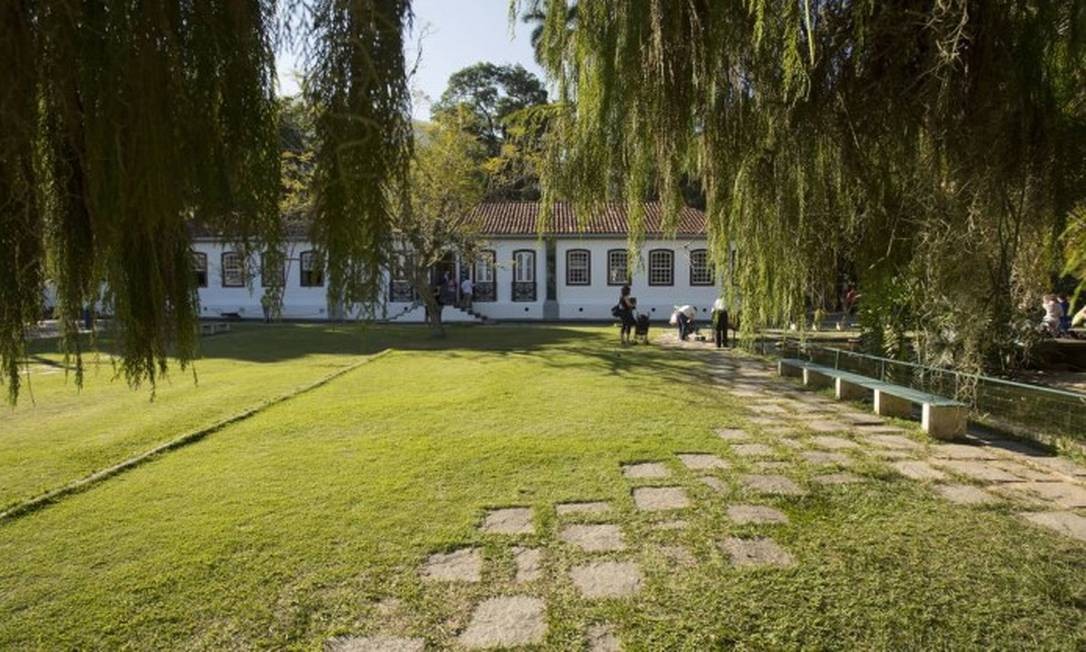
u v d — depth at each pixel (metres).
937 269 4.41
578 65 3.93
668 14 3.12
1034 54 3.29
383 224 1.27
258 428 7.22
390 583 3.54
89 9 1.10
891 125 3.71
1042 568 3.54
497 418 7.67
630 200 4.20
